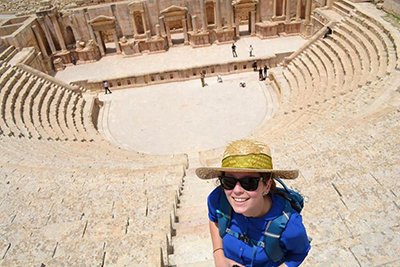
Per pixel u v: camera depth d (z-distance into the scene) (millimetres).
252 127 25188
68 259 6707
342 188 8336
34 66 33688
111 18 37250
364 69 22859
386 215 7211
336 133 12781
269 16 39125
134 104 30109
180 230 8523
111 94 32219
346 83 22844
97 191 11047
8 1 44938
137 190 11148
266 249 3633
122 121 27938
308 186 9055
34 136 21688
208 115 27219
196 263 6996
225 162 3498
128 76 32375
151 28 39094
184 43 39625
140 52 39156
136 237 7117
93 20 36875
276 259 3697
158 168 14164
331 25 30172
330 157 10508
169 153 23469
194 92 30688
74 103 28531
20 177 12672
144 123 27297
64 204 10047
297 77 28297
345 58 25969
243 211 3521
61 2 41781
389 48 22828
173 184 12305
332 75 25594
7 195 11102
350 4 30750
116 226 8539
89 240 7172
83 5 41344
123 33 39406
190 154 19281
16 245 7477
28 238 7781
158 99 30359
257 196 3469
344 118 15609
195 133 25312
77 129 25531
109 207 9641
